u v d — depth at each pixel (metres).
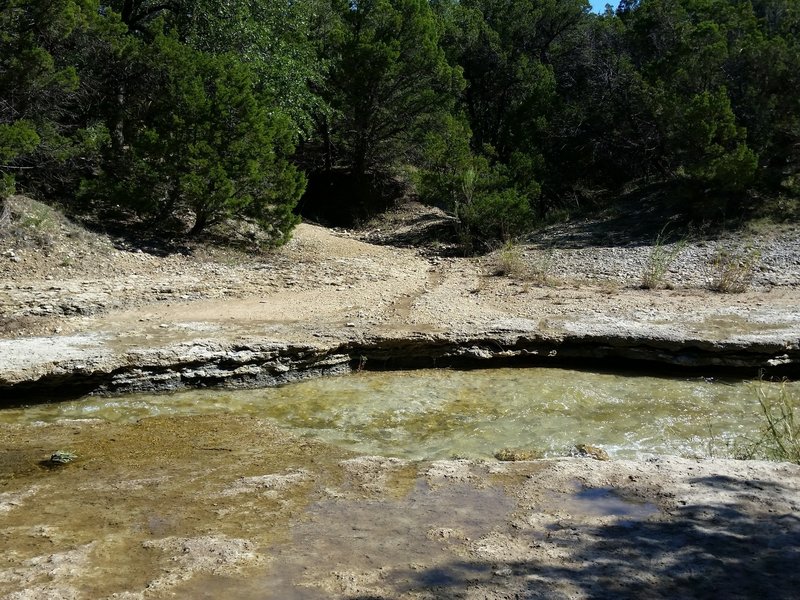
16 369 7.62
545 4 30.05
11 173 14.36
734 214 17.75
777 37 18.36
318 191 26.70
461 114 25.27
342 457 6.15
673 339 9.05
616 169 23.89
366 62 23.25
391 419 7.34
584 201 22.86
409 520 4.56
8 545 4.33
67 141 14.38
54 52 15.01
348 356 9.09
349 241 19.91
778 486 4.91
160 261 13.93
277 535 4.40
